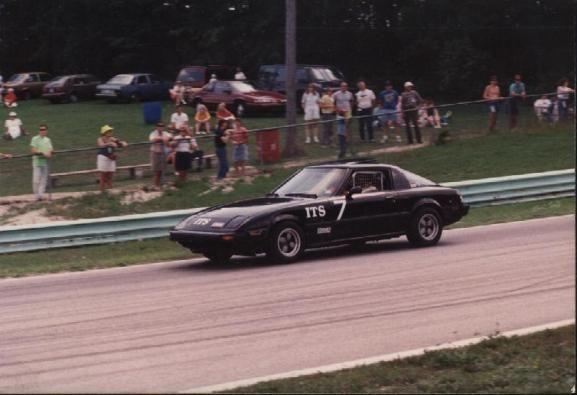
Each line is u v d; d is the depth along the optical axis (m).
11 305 16.22
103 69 87.62
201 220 20.55
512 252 20.48
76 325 14.13
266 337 12.91
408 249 22.09
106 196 30.70
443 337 12.56
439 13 67.25
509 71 69.06
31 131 51.72
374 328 13.28
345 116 38.09
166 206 30.75
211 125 49.03
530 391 9.42
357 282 17.34
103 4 82.94
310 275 18.44
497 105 40.41
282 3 72.44
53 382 10.77
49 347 12.64
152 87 70.75
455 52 65.62
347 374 10.34
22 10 91.06
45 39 89.19
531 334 12.01
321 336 12.86
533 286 16.17
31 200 30.00
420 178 23.05
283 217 20.34
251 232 19.89
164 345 12.59
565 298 14.99
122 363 11.63
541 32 67.44
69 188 31.33
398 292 16.11
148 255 23.23
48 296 17.12
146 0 81.69
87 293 17.31
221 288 17.27
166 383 10.61
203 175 32.91
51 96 73.06
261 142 34.34
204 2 77.12
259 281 17.92
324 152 35.66
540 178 32.47
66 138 48.12
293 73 39.34
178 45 81.62
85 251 25.03
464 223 27.33
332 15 71.62
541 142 39.56
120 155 32.31
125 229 26.39
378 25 71.75
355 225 21.39
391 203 21.95
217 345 12.50
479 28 66.25
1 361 11.88
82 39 84.81
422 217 22.39
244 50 74.31
